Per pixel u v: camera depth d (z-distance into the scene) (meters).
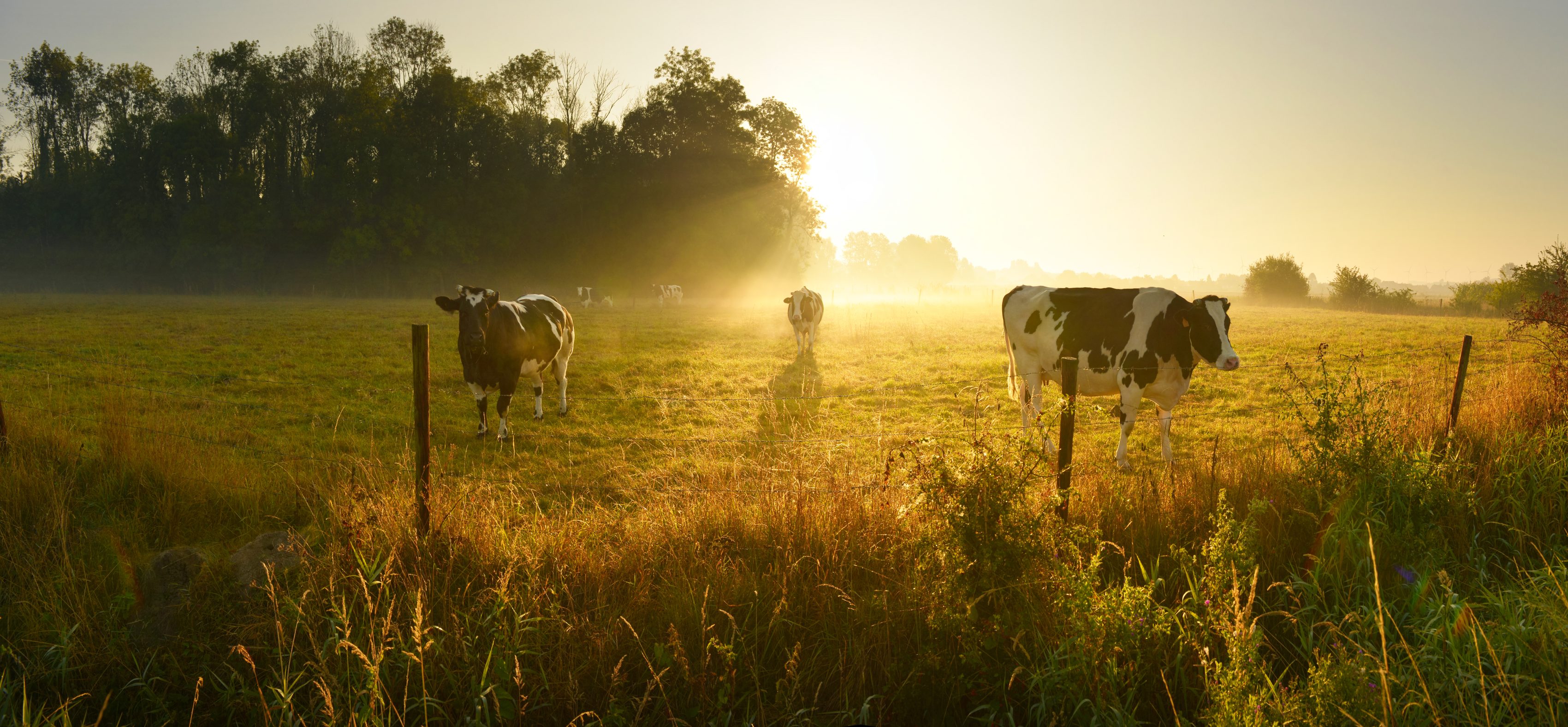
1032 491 4.29
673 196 49.97
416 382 4.23
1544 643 3.43
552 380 13.42
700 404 11.19
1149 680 3.48
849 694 3.52
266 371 13.61
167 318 25.25
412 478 5.30
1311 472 5.24
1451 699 3.21
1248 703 2.98
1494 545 4.93
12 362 13.52
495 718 3.38
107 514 5.24
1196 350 7.69
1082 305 8.40
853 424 9.83
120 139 50.78
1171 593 4.26
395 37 54.00
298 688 3.49
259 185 53.00
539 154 55.22
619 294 50.50
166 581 4.38
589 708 3.43
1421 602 4.04
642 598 3.93
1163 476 5.47
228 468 5.90
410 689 3.44
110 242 51.31
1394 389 8.95
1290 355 16.61
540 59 55.41
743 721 3.31
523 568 4.14
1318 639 3.86
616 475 7.38
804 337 18.17
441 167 51.38
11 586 4.16
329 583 3.92
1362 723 2.94
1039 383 9.03
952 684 3.49
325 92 52.94
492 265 51.78
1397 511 4.88
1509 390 7.40
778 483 5.22
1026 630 3.58
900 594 3.97
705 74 50.84
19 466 5.52
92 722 3.46
